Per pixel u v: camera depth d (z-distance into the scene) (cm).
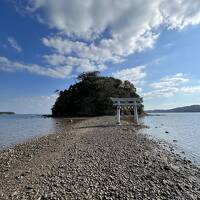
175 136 3262
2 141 2886
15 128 5222
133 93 12481
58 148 1956
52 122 7012
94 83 12144
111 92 11569
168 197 912
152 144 2288
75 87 13138
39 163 1445
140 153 1752
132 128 3997
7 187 1033
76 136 2755
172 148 2164
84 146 2025
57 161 1473
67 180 1087
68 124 5466
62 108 13538
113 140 2409
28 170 1292
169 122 7375
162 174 1213
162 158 1634
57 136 2811
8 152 1883
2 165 1434
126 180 1089
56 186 1013
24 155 1719
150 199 886
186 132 3938
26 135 3550
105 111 11156
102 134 2934
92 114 11425
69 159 1516
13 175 1209
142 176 1158
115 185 1020
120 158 1544
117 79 13050
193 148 2245
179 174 1235
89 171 1230
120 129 3638
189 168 1398
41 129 4509
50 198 891
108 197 895
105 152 1747
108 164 1379
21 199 891
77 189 974
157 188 1000
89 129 3644
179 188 1015
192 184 1085
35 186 1024
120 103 4672
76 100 12650
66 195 915
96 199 879
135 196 909
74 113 12425
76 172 1213
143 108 13350
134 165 1365
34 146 2131
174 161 1570
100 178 1113
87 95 12225
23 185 1047
